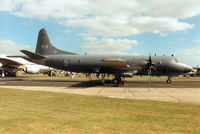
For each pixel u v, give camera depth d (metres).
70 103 9.16
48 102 9.41
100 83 23.64
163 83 23.62
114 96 11.98
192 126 5.40
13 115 6.59
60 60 24.39
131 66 22.36
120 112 7.22
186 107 8.23
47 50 26.80
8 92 13.55
